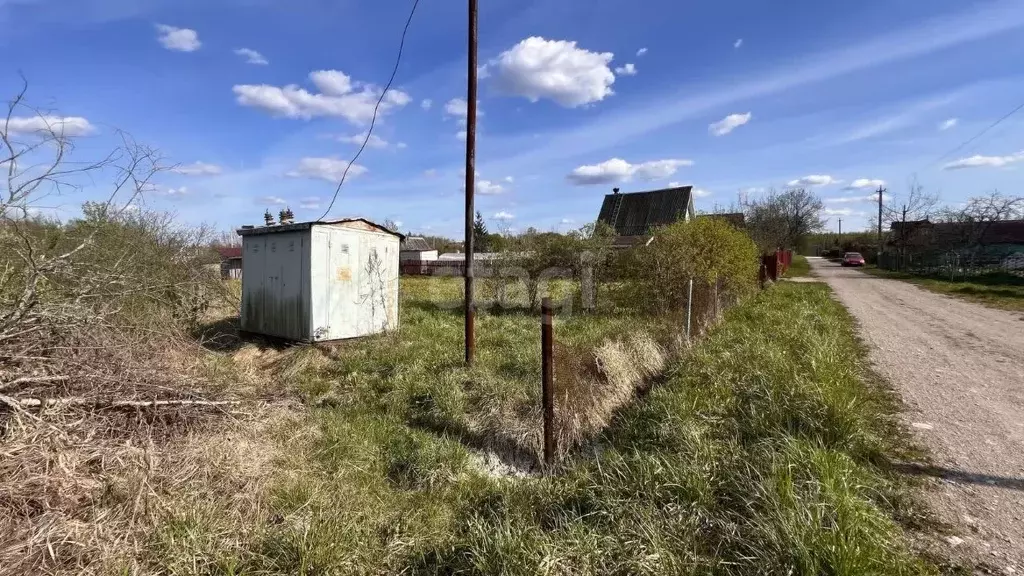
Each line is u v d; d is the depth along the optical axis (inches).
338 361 251.1
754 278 527.8
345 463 138.8
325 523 106.0
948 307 510.0
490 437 168.6
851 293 672.4
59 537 91.1
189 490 113.0
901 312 471.2
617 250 445.1
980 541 101.5
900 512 112.3
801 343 262.5
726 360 227.5
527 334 294.5
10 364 125.6
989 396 200.4
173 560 92.0
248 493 116.7
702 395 181.9
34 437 106.7
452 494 131.0
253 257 302.7
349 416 179.8
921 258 1126.4
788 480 106.3
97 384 132.0
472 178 221.9
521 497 124.2
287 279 281.7
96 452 114.3
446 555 103.3
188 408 146.4
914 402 192.7
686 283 332.2
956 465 136.8
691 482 115.3
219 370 215.8
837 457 122.3
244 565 95.1
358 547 101.1
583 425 173.9
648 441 150.2
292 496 117.6
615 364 214.2
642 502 112.8
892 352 287.0
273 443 147.3
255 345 290.5
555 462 152.6
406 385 205.8
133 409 137.1
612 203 1326.3
